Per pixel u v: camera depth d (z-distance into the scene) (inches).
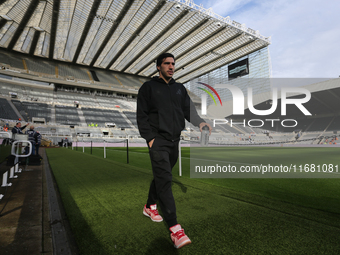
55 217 79.0
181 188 121.8
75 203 95.0
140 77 1989.4
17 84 1341.0
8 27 1125.7
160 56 63.9
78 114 1280.8
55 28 1074.7
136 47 1317.7
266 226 68.5
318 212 81.6
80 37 1165.1
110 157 343.9
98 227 69.1
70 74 1581.0
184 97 71.1
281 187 129.0
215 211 82.7
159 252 53.4
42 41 1294.3
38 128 999.0
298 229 66.2
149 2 905.5
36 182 143.3
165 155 61.1
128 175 167.5
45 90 1446.9
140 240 60.0
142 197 104.4
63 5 901.8
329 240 59.1
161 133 62.4
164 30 1086.4
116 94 1792.6
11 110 1034.1
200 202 94.5
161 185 59.5
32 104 1195.3
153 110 63.4
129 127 1317.7
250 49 1293.1
